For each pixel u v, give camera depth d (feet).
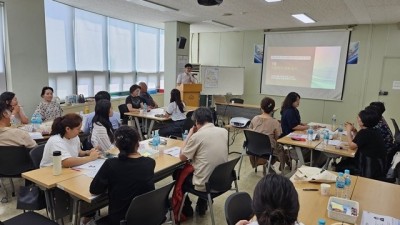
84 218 7.34
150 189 6.40
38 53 15.64
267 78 26.68
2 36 14.24
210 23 23.52
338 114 23.88
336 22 21.36
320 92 24.38
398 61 21.21
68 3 18.04
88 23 20.66
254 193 3.56
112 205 6.14
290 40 25.12
